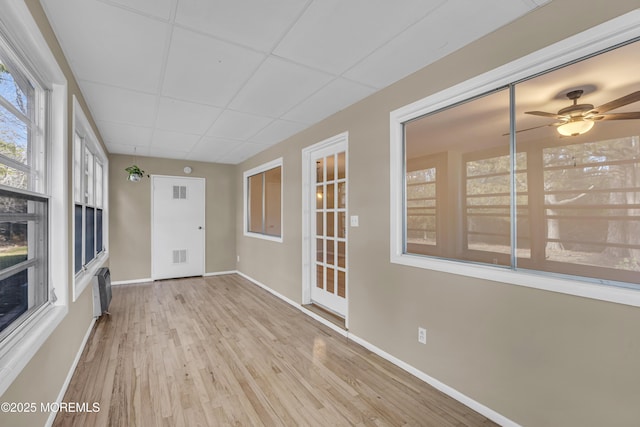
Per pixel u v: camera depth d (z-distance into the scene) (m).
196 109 3.06
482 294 1.86
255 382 2.22
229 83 2.48
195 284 5.24
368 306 2.76
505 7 1.58
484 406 1.84
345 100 2.86
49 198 1.87
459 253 2.06
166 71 2.27
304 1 1.54
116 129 3.72
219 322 3.43
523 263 1.72
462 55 1.98
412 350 2.33
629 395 1.31
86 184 3.22
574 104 1.53
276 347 2.80
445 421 1.80
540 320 1.59
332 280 3.58
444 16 1.65
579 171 1.51
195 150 4.95
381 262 2.62
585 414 1.43
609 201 1.42
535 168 1.67
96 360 2.52
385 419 1.83
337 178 3.44
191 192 5.82
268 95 2.73
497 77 1.78
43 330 1.57
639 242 1.34
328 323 3.29
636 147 1.35
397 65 2.21
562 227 1.57
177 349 2.74
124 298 4.35
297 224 4.01
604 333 1.38
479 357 1.87
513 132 1.76
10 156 1.45
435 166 2.23
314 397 2.04
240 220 6.05
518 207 1.74
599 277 1.45
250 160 5.53
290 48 1.98
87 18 1.65
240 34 1.82
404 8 1.59
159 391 2.09
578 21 1.45
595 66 1.46
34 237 1.73
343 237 3.40
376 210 2.67
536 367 1.61
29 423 1.42
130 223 5.25
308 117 3.35
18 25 1.32
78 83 2.45
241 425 1.77
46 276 1.85
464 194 2.04
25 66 1.58
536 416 1.61
